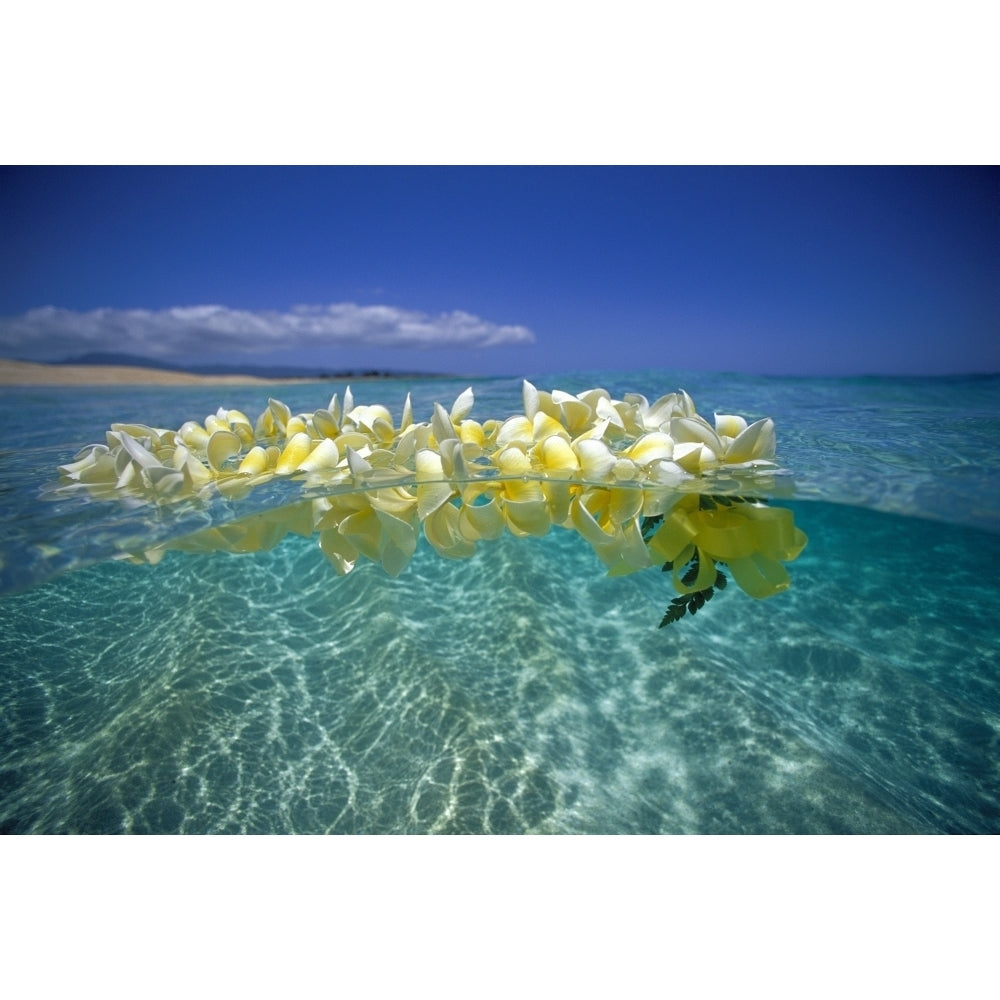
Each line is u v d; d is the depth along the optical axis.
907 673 0.58
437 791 0.44
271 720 0.50
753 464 0.45
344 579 0.73
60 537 0.39
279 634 0.61
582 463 0.39
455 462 0.37
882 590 0.73
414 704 0.51
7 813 0.42
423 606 0.68
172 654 0.58
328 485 0.43
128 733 0.48
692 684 0.55
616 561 0.37
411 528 0.39
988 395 1.33
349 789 0.44
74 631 0.62
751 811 0.43
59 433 1.11
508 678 0.55
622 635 0.63
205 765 0.46
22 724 0.49
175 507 0.42
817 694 0.55
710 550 0.40
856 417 0.96
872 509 0.46
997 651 0.61
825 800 0.43
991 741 0.49
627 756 0.47
